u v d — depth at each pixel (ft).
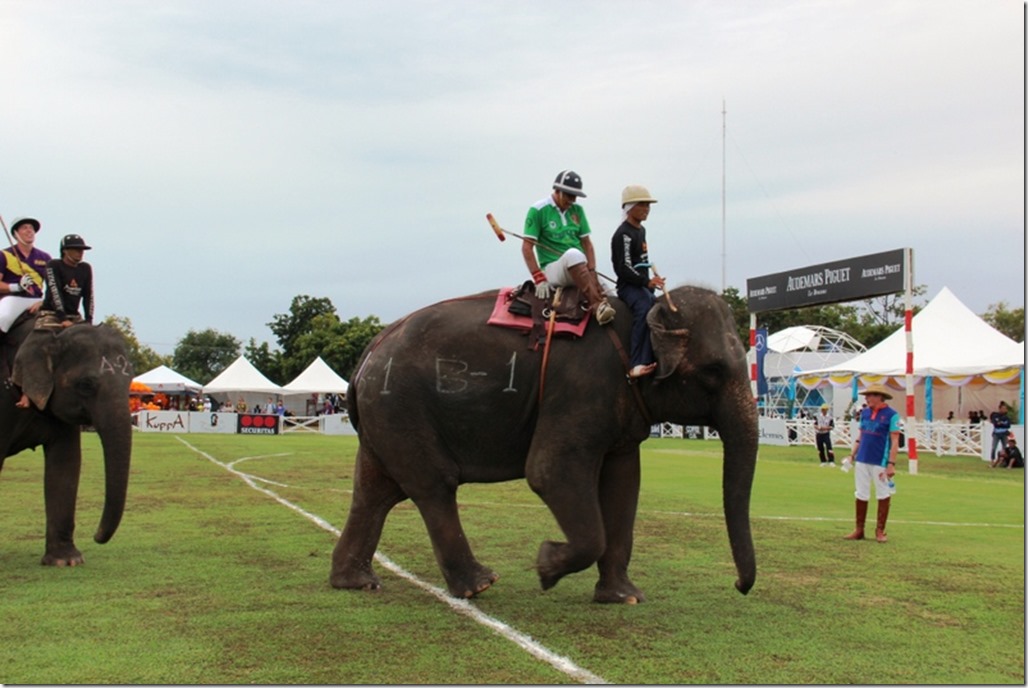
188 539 35.91
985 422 99.96
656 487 61.41
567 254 25.31
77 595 25.98
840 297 96.68
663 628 22.77
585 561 23.98
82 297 32.19
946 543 37.52
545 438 24.50
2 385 30.94
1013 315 214.07
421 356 25.96
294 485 58.65
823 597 26.50
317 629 22.38
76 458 31.73
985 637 22.22
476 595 26.27
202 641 21.24
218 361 343.67
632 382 24.64
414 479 25.91
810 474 75.20
